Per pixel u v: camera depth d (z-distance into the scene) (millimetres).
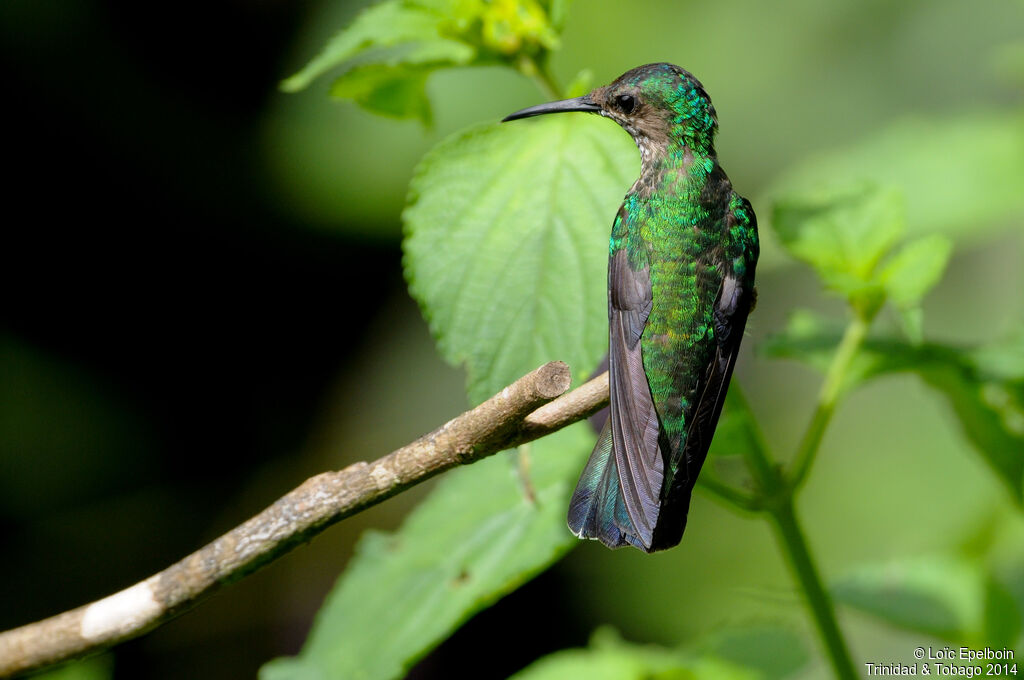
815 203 6723
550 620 13656
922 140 10031
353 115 15641
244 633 14164
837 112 14484
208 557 4555
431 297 5809
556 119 6000
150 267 16344
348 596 6668
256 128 16609
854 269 6516
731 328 5684
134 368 16109
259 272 16562
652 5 14820
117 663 13703
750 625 7395
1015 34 14273
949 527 12070
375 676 6199
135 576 14930
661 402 5488
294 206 16281
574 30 14711
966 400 7016
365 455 15859
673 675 7137
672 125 6297
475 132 5980
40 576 14320
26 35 15727
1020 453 7039
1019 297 12422
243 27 16609
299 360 16734
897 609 7035
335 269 16562
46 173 15945
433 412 15758
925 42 14547
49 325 15680
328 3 16359
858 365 6840
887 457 12875
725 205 5996
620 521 5035
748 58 14789
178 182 16406
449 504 6863
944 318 12773
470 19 6254
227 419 16219
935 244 6340
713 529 13203
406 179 15375
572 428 6762
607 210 5797
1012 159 9648
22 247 15758
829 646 6016
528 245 5809
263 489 16094
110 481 15312
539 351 5703
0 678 4699
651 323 5617
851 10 14766
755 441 6000
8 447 14750
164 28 16500
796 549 6016
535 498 6426
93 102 16047
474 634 13656
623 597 13273
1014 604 6926
